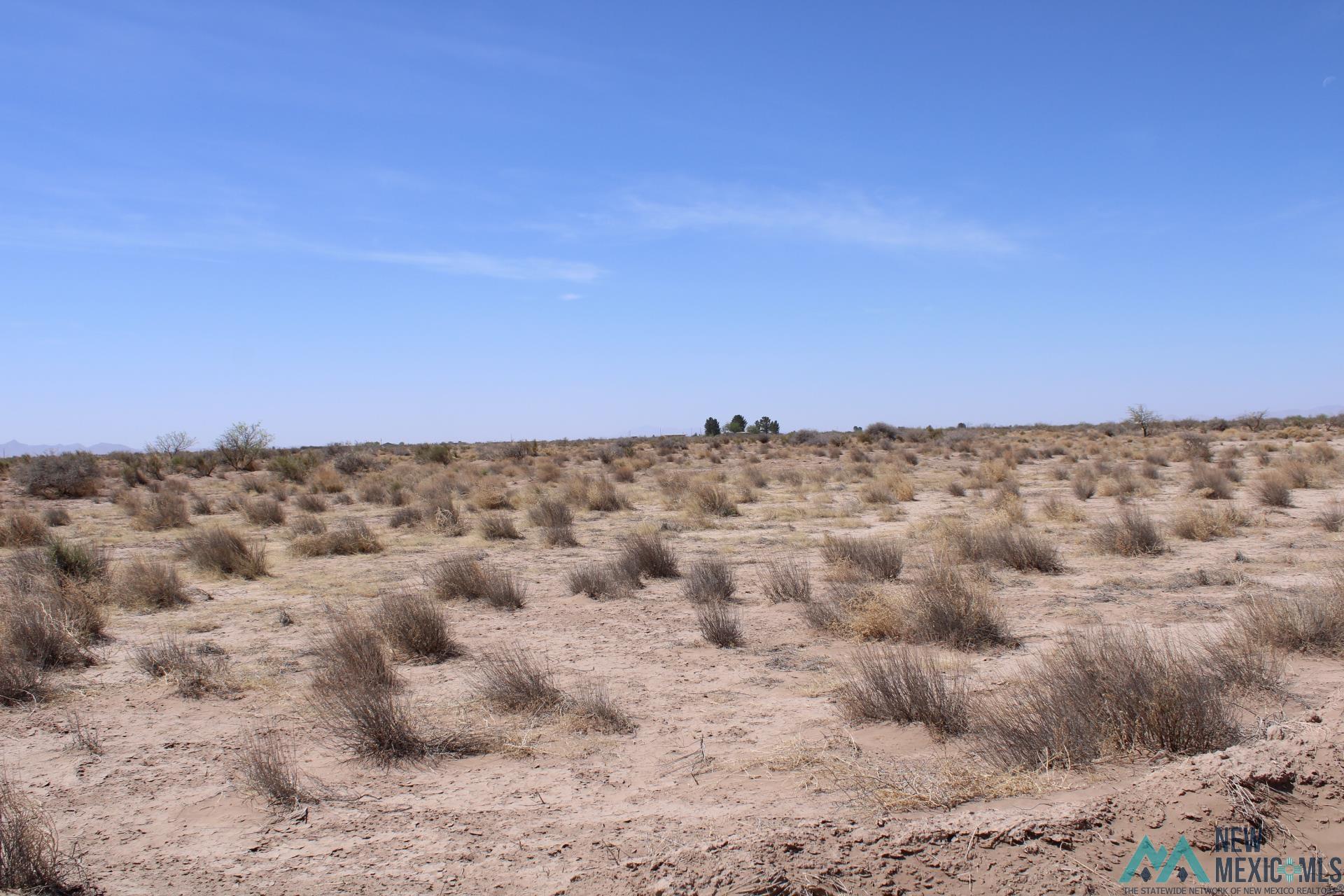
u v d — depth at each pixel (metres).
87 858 5.16
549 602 13.34
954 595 10.65
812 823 4.88
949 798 5.29
